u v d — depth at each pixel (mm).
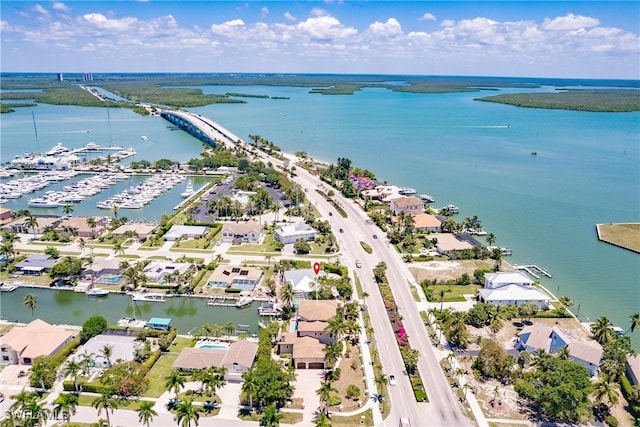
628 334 131875
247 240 191500
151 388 103688
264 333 121500
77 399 98000
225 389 104062
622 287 159000
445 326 123938
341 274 161250
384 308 140125
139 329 125688
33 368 103312
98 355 111125
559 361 102312
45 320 134000
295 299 143500
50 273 155250
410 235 194000
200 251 181125
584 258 182875
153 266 161625
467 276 157250
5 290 150250
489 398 102625
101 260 164375
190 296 148125
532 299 141750
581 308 144875
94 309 142375
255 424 93875
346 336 125125
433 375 109938
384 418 96375
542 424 95000
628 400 100812
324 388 95438
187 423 87062
